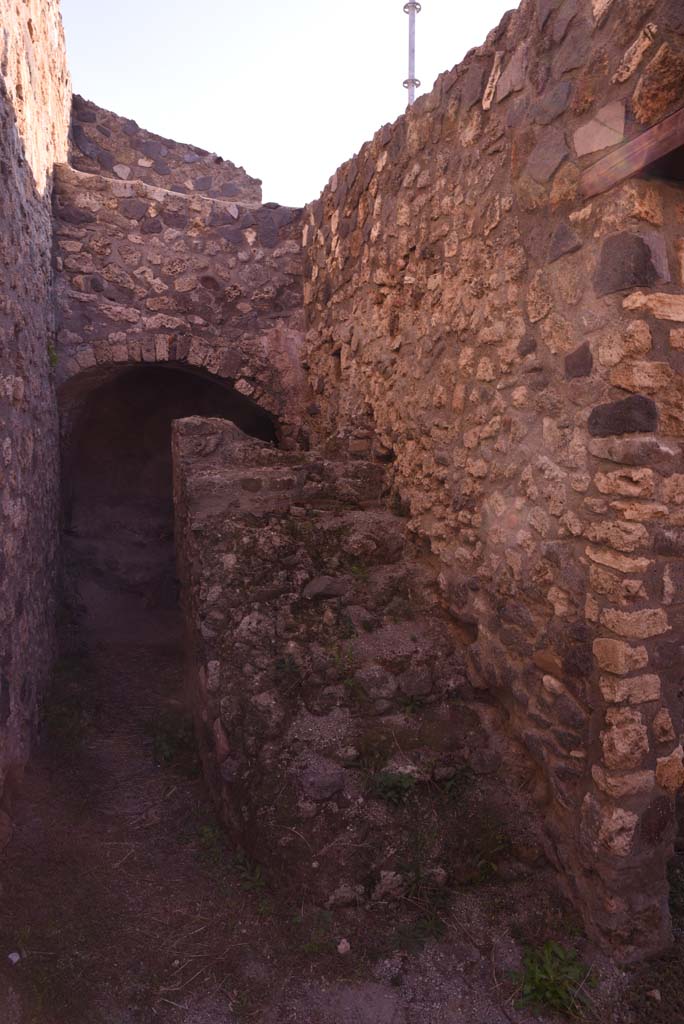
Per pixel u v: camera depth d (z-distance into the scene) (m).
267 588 3.58
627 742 2.46
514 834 2.88
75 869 2.82
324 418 5.70
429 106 3.71
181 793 3.45
